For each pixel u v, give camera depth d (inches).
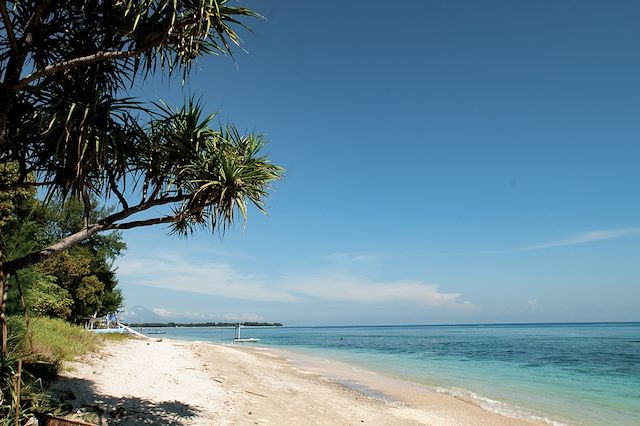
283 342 2790.4
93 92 223.9
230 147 281.7
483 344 2374.5
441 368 1114.1
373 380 834.2
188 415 338.0
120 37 233.8
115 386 398.6
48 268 1108.5
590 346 2082.9
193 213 283.4
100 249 1453.0
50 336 509.7
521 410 580.7
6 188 238.1
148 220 271.0
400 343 2591.0
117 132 233.9
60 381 360.5
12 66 215.8
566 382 882.8
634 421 532.1
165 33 222.4
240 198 263.7
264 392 526.6
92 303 1293.1
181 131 269.7
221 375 637.3
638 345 2126.0
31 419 225.0
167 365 650.8
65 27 237.6
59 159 233.9
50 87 228.2
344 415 455.5
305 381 732.0
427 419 485.7
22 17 227.1
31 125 222.2
